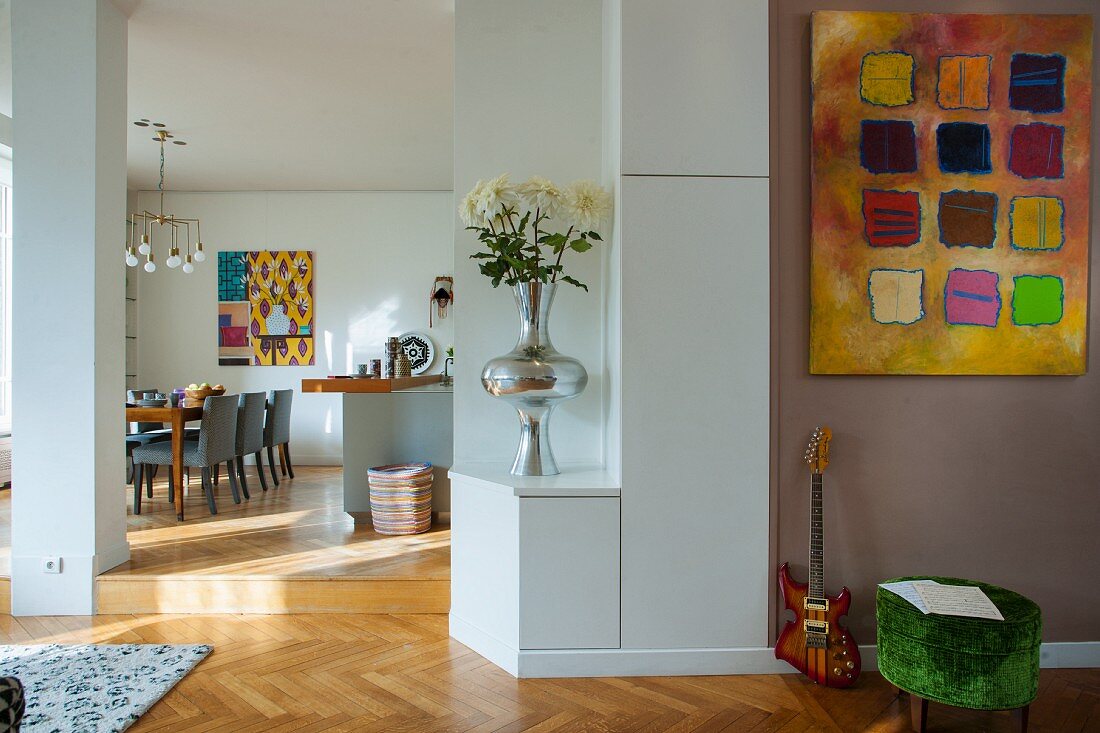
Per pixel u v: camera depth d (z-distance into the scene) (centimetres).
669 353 271
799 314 277
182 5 358
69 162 334
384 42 402
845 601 261
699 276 272
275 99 484
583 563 269
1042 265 275
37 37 334
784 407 277
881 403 278
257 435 568
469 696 251
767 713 240
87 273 334
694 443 271
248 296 741
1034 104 276
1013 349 275
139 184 712
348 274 745
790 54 279
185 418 473
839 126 274
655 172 272
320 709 240
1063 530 279
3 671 265
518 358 285
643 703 247
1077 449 279
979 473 278
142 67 431
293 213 743
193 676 265
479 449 329
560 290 329
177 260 582
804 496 276
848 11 276
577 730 227
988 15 276
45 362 331
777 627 273
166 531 418
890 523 277
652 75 273
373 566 343
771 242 275
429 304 747
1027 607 228
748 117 275
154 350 740
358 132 552
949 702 218
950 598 235
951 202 274
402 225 746
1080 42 275
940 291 275
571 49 335
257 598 330
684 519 271
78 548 331
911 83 275
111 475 346
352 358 744
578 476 293
